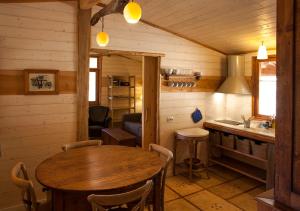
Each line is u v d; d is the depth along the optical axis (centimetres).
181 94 418
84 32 312
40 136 302
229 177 407
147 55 374
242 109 441
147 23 367
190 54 415
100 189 172
